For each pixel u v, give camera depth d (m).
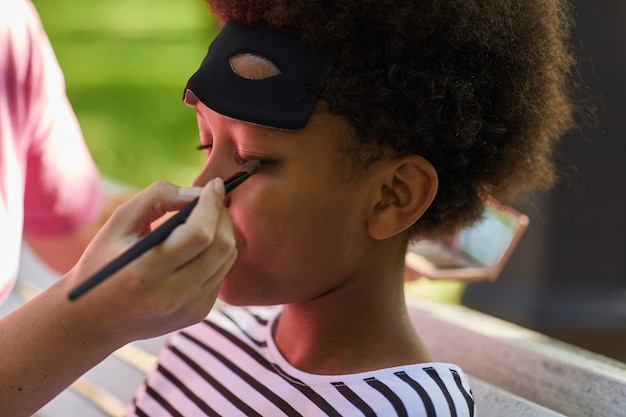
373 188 1.10
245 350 1.29
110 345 1.02
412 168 1.10
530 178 1.27
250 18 1.06
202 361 1.32
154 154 4.77
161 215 1.04
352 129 1.06
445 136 1.09
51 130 1.70
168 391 1.33
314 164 1.06
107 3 8.26
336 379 1.15
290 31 1.04
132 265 0.91
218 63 1.07
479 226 1.37
